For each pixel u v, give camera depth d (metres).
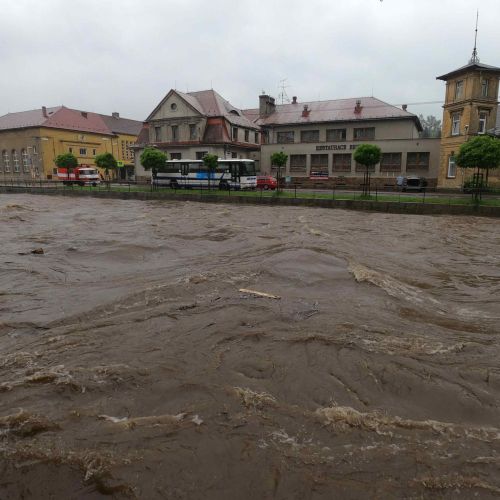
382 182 45.38
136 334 7.42
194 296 9.48
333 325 7.74
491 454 4.45
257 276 11.20
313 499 3.90
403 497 3.90
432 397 5.50
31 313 8.73
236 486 4.05
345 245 15.58
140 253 14.54
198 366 6.25
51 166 62.88
